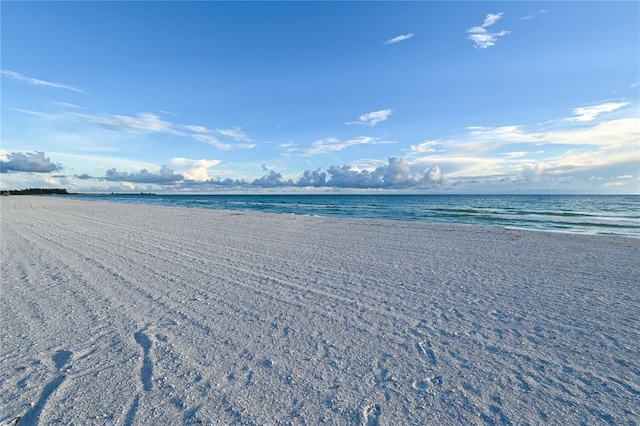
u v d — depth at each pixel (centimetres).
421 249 879
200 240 1042
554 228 1502
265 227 1425
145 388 262
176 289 518
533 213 2498
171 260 737
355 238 1087
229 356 311
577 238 1059
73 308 437
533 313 414
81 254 802
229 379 274
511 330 365
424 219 1988
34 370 290
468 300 463
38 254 800
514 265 686
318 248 897
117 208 2906
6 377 280
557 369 287
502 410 236
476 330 365
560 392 256
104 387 264
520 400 247
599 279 573
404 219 1994
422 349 324
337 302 457
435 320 393
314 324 384
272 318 402
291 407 240
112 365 296
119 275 604
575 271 632
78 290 513
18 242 983
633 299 464
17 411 237
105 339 347
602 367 290
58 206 3197
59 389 262
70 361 304
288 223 1602
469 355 312
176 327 376
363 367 292
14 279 577
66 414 233
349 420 227
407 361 302
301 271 636
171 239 1062
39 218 1828
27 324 386
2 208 2814
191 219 1819
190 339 346
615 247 894
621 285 535
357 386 265
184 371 286
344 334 357
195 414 232
